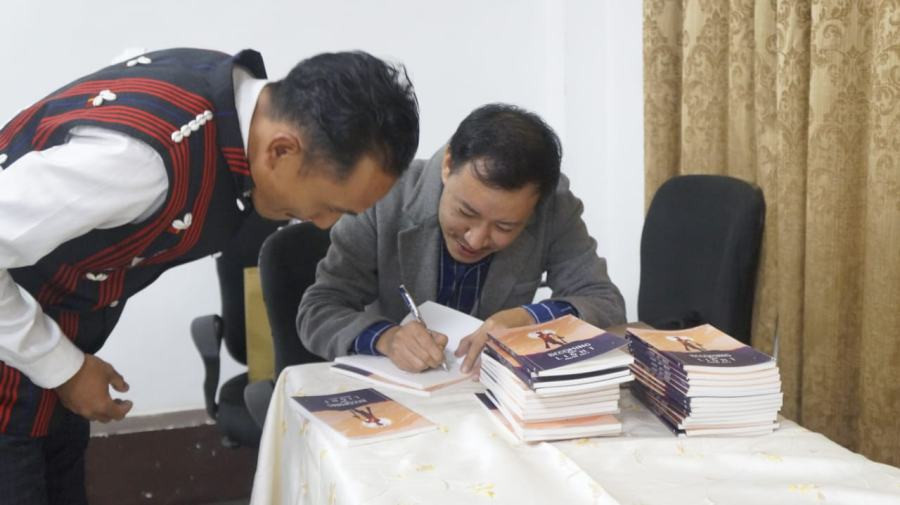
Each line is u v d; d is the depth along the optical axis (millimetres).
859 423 1912
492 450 1027
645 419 1158
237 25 2654
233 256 2188
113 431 2627
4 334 1001
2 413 1093
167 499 2676
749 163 2184
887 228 1769
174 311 2709
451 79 2922
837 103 1846
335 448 1058
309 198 1089
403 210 1612
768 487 905
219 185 1073
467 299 1671
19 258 942
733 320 1676
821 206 1900
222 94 1063
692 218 1846
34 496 1146
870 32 1814
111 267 1089
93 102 1000
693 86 2281
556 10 2906
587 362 1071
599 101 2953
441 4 2854
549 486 936
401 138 1055
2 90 2471
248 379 2131
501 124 1326
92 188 935
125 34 2549
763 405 1080
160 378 2738
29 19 2453
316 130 1014
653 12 2391
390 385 1296
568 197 1724
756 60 2074
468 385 1292
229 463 2709
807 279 1965
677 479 950
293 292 1751
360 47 2795
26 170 922
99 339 1226
